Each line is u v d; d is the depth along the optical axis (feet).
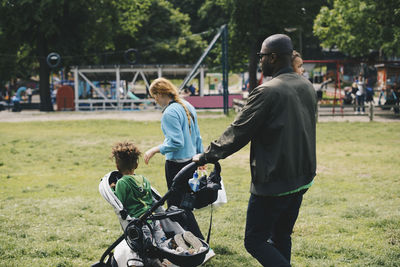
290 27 112.06
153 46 137.90
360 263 15.80
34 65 133.39
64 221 21.22
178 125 15.79
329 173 33.96
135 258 12.28
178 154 16.11
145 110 105.60
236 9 107.76
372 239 18.26
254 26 109.81
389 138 52.90
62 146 49.75
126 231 12.23
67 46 109.50
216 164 13.75
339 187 28.99
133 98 107.45
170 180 16.42
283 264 11.73
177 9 148.46
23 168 37.29
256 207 11.78
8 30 105.60
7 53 112.47
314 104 12.16
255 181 11.59
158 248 11.87
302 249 17.17
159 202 12.09
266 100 11.18
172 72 111.04
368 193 27.22
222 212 22.71
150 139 55.06
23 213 22.59
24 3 100.78
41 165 38.68
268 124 11.28
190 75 96.58
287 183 11.43
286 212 12.39
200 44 141.28
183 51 137.49
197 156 11.80
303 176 11.78
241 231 19.38
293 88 11.58
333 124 67.15
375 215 21.67
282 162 11.31
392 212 22.16
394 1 79.25
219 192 15.58
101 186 12.79
